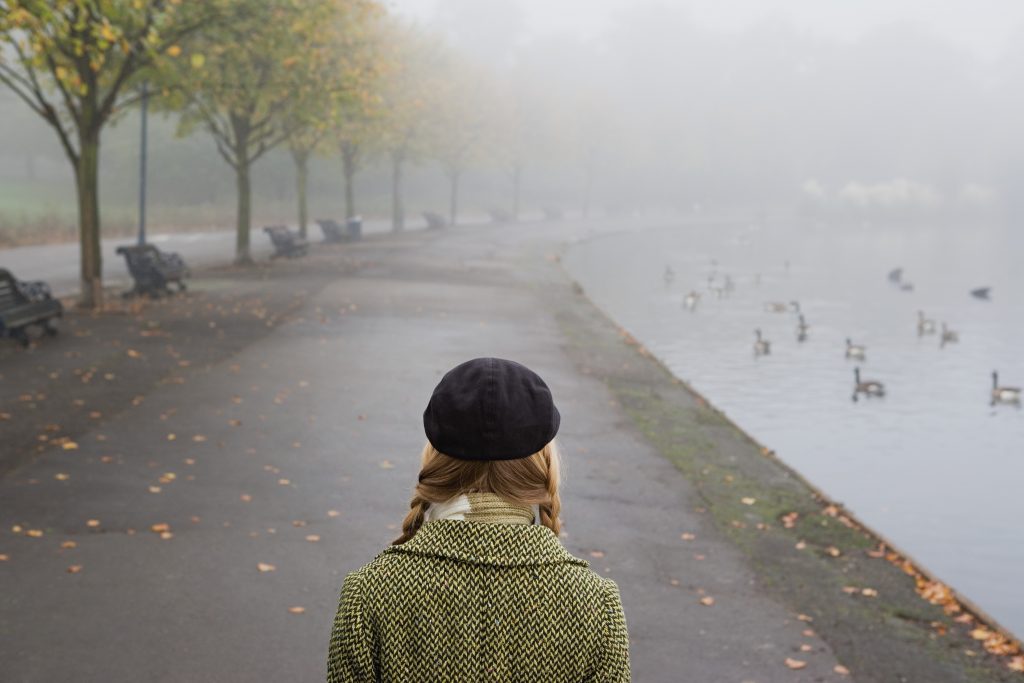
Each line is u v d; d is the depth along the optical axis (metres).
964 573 10.97
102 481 8.62
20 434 10.01
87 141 19.11
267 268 30.91
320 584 6.61
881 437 18.38
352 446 10.27
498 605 1.59
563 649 1.60
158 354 14.95
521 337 19.06
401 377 14.21
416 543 1.65
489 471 1.67
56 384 12.48
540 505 1.74
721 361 26.69
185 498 8.29
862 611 6.61
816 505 9.20
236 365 14.45
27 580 6.42
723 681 5.51
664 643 5.98
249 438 10.38
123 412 11.22
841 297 45.66
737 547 7.86
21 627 5.75
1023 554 11.69
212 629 5.85
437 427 1.66
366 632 1.63
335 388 13.19
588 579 1.66
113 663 5.38
